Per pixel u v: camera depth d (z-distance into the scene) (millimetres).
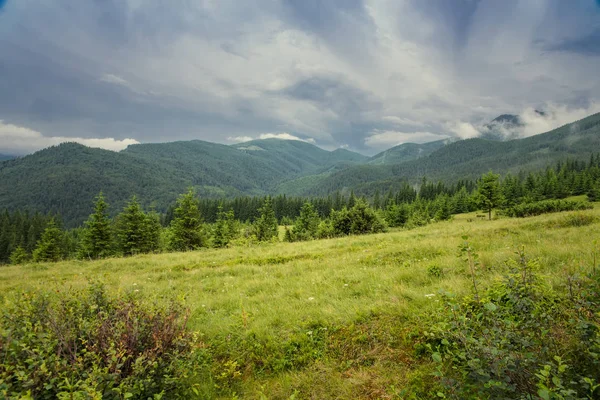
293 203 126375
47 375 3357
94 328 4215
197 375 4859
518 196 79438
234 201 125688
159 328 4508
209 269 13195
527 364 3090
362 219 29641
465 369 3748
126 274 13688
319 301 7137
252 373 5008
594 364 3303
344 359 5023
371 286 7641
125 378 3604
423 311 5645
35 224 97062
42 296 4688
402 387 4113
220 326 6344
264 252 17234
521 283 4555
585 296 4160
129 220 39781
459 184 136375
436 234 17781
